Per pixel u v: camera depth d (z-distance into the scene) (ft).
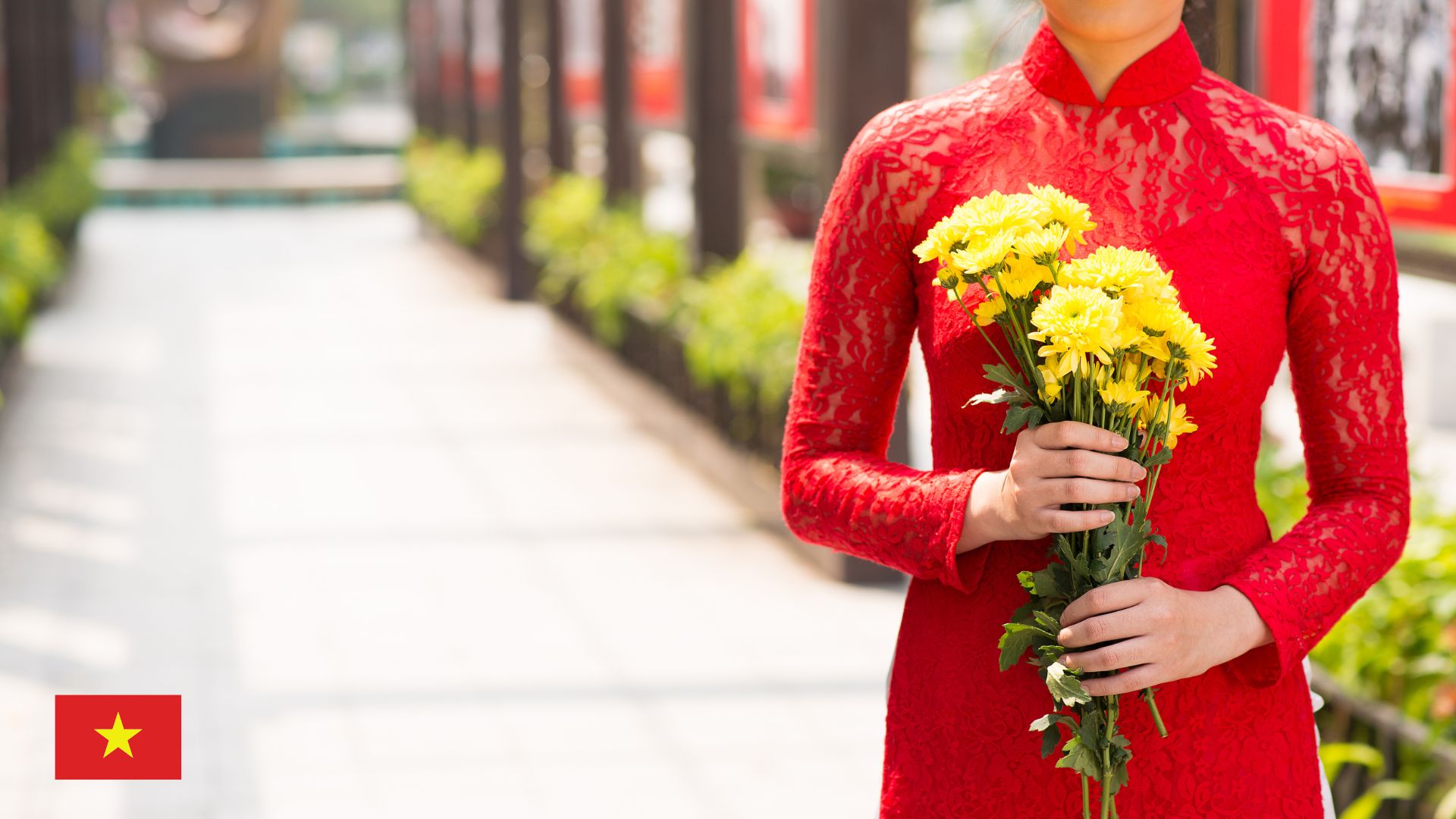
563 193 34.27
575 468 23.82
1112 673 4.50
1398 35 10.71
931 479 4.80
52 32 53.72
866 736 13.91
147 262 50.85
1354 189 4.78
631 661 15.75
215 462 24.26
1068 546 4.52
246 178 73.72
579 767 13.23
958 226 4.51
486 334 36.76
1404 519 4.87
